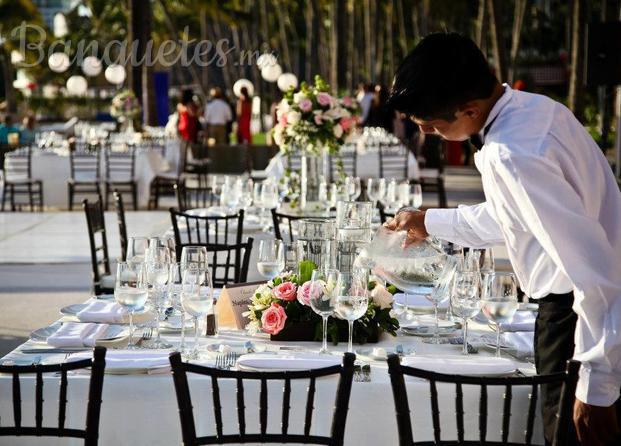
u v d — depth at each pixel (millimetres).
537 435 3477
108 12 52562
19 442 3492
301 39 62969
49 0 65312
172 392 3500
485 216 3604
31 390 3500
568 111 3197
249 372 3115
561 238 2957
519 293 5785
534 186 2975
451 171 25594
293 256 4668
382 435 3486
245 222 8383
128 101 21484
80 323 4387
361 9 56062
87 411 3199
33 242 12609
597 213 3203
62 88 49875
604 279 2922
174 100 45969
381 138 19359
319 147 8477
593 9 38000
